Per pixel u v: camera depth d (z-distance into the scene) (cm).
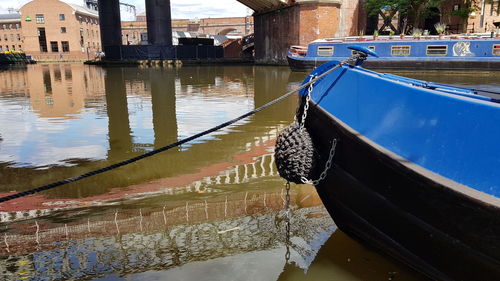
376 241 317
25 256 313
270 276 287
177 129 809
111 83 1933
